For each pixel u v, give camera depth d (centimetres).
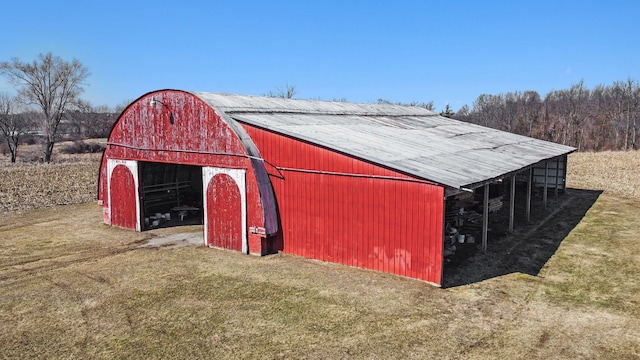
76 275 1266
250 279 1212
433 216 1137
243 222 1454
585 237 1580
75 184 2761
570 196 2389
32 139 6875
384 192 1219
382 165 1212
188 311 1021
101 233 1744
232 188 1475
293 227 1420
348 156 1278
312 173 1356
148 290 1148
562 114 7406
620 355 819
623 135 6469
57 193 2527
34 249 1527
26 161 4616
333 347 855
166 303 1066
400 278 1192
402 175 1181
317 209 1357
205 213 1554
